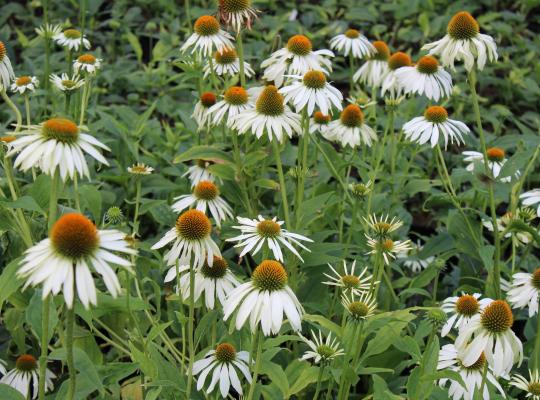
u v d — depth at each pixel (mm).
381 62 1900
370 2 3309
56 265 1055
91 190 1379
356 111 1694
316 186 1696
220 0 1584
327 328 1345
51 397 1290
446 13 3131
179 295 1330
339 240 1668
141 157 1893
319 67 1607
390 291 1570
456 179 1716
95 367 1208
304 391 1409
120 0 3086
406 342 1232
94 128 1817
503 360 1212
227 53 1742
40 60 2420
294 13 3000
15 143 1127
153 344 1334
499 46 3078
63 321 1369
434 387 1262
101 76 2473
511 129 2512
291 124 1496
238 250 1650
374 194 1738
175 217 1674
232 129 1539
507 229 1535
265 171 1716
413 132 1596
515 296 1433
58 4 3090
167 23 2984
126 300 1258
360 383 1533
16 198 1303
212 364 1281
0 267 1518
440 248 1682
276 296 1186
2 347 1472
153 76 2561
